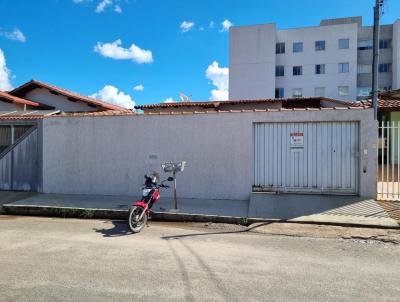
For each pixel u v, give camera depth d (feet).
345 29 134.31
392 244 18.66
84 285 12.94
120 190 32.30
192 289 12.60
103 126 32.65
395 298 11.86
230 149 29.84
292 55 138.72
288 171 29.17
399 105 48.70
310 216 23.99
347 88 134.10
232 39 141.28
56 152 33.78
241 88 139.74
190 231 21.95
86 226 23.31
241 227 22.93
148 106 69.41
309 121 28.50
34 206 27.68
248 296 12.01
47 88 61.00
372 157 27.35
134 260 15.88
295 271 14.48
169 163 26.22
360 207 25.46
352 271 14.49
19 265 15.15
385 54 136.46
